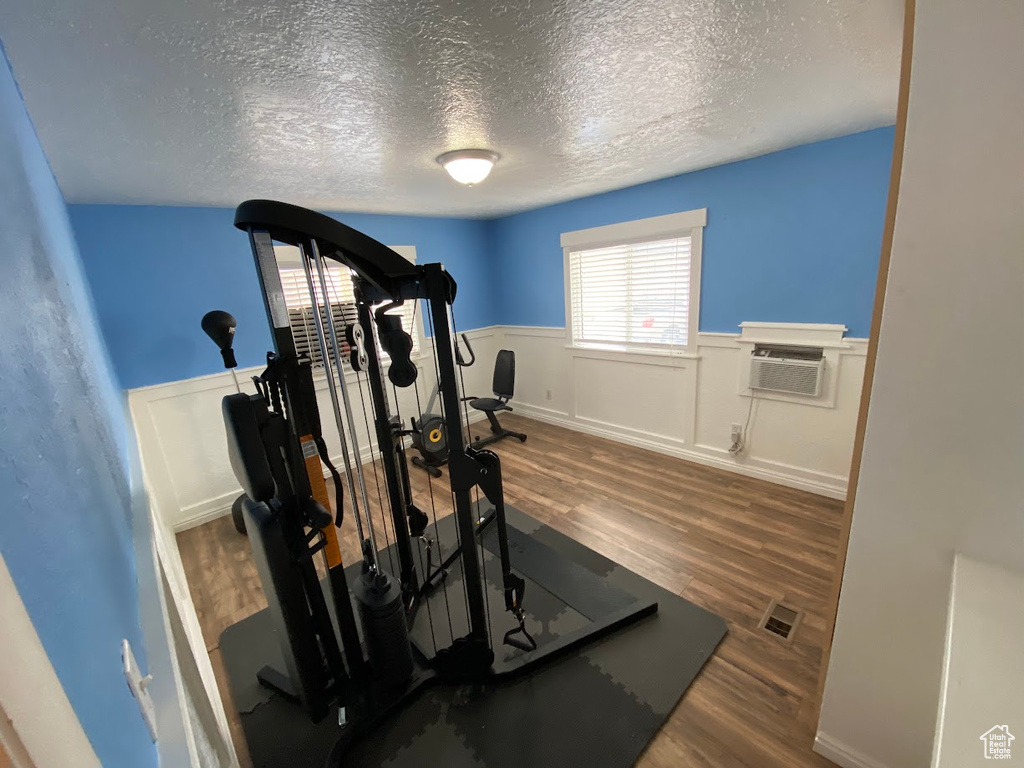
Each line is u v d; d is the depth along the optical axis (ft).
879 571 3.71
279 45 3.41
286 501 4.54
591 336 12.85
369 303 5.24
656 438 11.87
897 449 3.42
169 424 9.23
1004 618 2.63
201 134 5.08
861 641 3.94
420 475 11.71
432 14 3.15
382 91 4.37
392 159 6.68
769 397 9.49
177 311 9.16
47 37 2.93
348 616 5.07
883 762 4.06
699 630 6.00
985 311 2.87
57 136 4.61
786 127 6.73
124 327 8.63
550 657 5.63
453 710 5.16
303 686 4.82
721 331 10.00
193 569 8.09
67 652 1.28
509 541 8.31
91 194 7.25
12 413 1.27
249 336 10.10
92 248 8.17
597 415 13.23
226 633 6.53
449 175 7.92
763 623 6.07
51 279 2.85
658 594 6.70
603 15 3.36
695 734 4.72
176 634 3.84
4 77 2.86
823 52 4.17
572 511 9.22
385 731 4.97
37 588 1.18
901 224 3.06
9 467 1.16
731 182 9.04
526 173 8.37
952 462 3.20
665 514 8.85
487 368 15.42
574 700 5.16
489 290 15.10
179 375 9.32
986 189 2.72
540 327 14.05
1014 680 2.23
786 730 4.69
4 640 0.95
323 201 9.54
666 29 3.65
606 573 7.27
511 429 14.34
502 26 3.39
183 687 3.22
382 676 5.15
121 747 1.57
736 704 5.00
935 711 3.67
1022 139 2.55
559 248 12.77
